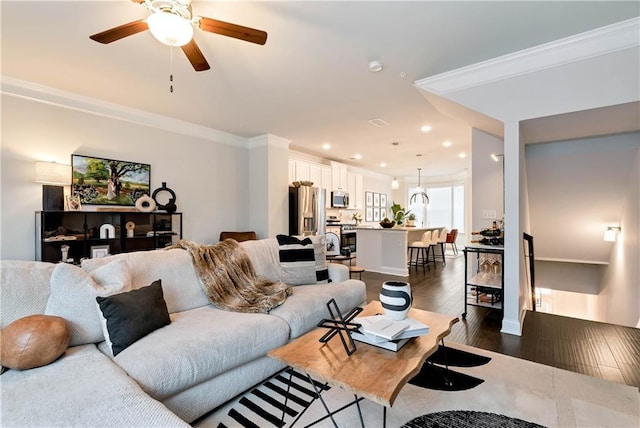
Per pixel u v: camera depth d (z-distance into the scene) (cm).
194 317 202
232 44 241
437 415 164
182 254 239
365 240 612
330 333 163
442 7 198
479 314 343
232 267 257
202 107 383
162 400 145
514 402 176
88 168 351
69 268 168
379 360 139
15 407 110
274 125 462
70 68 281
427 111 397
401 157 715
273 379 204
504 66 268
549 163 398
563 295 598
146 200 396
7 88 298
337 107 382
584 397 181
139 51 253
